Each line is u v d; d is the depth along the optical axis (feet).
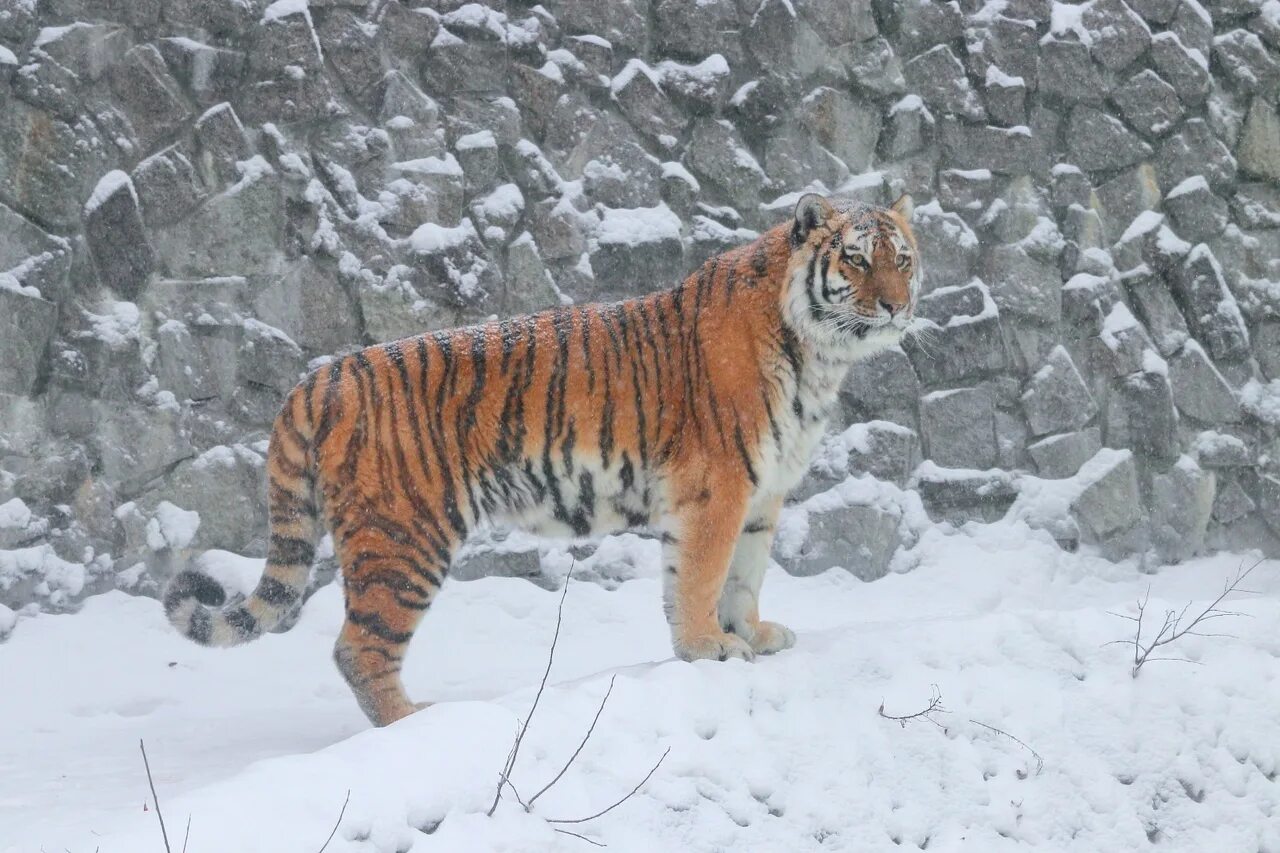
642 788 19.21
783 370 23.49
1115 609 26.32
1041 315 40.55
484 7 35.91
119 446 32.71
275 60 34.04
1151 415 41.04
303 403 23.07
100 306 32.78
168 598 23.17
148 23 33.19
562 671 30.63
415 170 35.04
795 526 37.22
